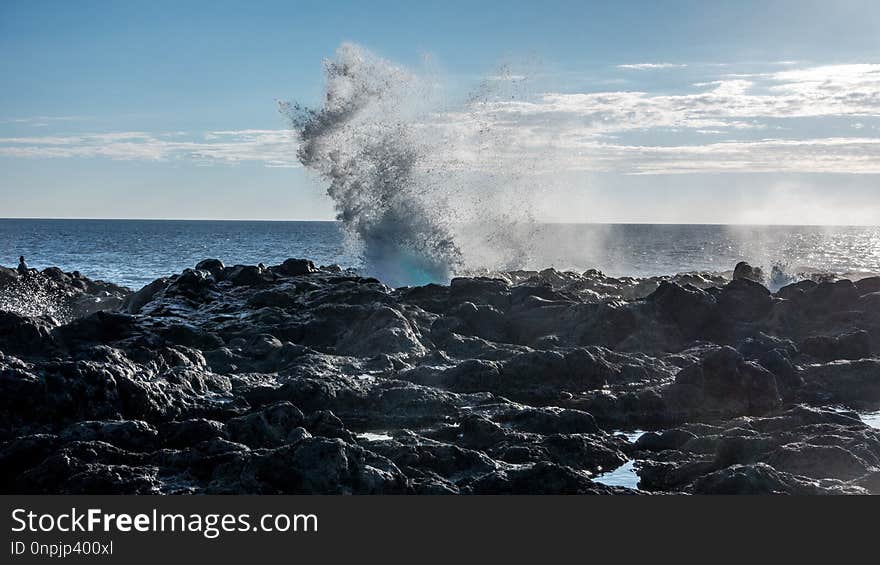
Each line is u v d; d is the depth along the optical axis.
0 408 13.74
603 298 24.12
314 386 16.44
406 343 20.22
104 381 14.47
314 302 23.39
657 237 166.00
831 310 24.53
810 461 12.62
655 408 17.12
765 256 90.88
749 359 20.14
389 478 11.65
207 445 12.60
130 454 12.48
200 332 20.66
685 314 22.94
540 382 18.25
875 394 18.80
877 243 141.25
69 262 76.44
